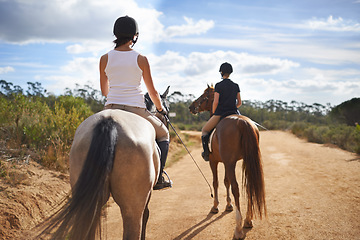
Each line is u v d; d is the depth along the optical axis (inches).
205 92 251.6
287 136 989.2
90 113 403.5
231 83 204.8
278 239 159.6
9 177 201.2
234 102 204.4
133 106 115.8
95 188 77.8
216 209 214.2
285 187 274.7
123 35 117.3
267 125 1571.1
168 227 187.9
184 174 378.3
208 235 172.2
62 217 74.5
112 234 173.5
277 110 4308.6
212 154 204.7
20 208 170.2
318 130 812.0
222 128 178.7
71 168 90.0
